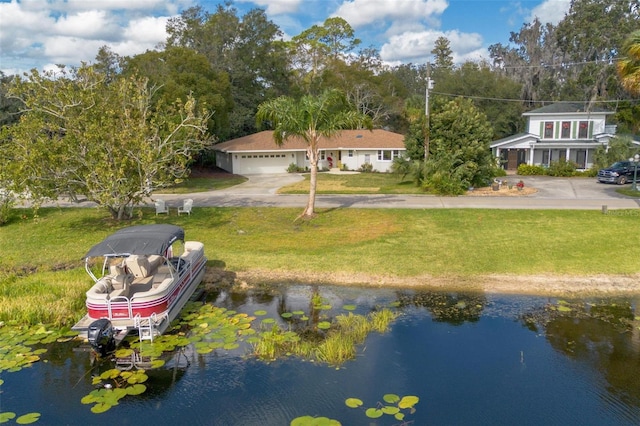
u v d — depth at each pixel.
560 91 62.16
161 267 12.89
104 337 9.79
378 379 8.93
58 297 12.82
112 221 21.55
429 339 10.66
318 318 11.95
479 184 30.20
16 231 20.45
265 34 55.34
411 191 29.55
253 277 15.19
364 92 64.44
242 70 53.09
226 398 8.37
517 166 43.59
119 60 45.81
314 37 68.56
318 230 20.20
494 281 14.48
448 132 29.47
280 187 33.34
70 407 8.18
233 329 11.13
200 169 47.84
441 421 7.63
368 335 10.91
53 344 10.54
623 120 42.62
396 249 17.48
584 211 21.98
